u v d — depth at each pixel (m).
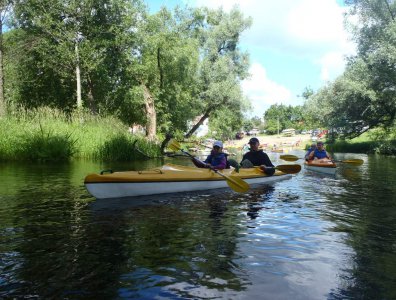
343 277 3.25
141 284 3.04
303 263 3.56
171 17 27.34
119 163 13.80
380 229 4.77
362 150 30.88
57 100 27.09
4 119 14.93
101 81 26.22
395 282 3.16
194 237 4.33
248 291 2.95
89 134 15.77
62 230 4.55
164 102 28.44
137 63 25.48
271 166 9.73
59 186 7.77
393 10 23.69
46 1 23.08
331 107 28.00
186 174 7.52
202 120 33.34
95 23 24.91
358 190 8.00
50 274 3.22
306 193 7.55
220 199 6.74
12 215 5.28
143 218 5.20
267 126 105.44
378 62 22.53
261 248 3.97
